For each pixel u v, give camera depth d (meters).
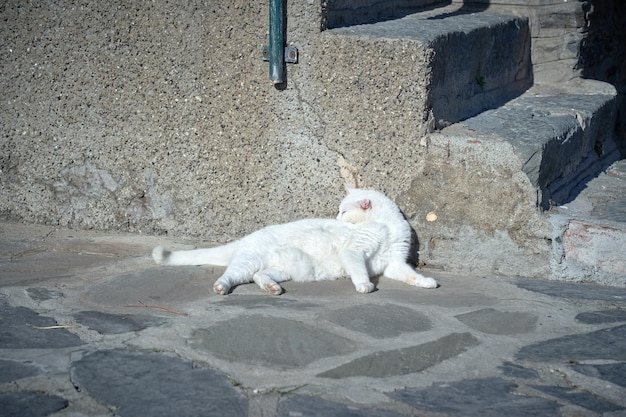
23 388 3.32
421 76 4.89
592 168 6.34
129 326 4.03
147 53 5.39
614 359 3.75
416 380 3.49
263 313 4.22
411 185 5.08
